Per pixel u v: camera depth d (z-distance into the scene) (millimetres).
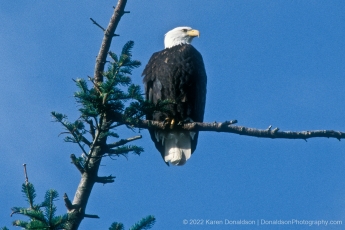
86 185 10500
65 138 10578
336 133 10594
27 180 9117
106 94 9844
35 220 8258
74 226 9875
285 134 10766
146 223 8555
